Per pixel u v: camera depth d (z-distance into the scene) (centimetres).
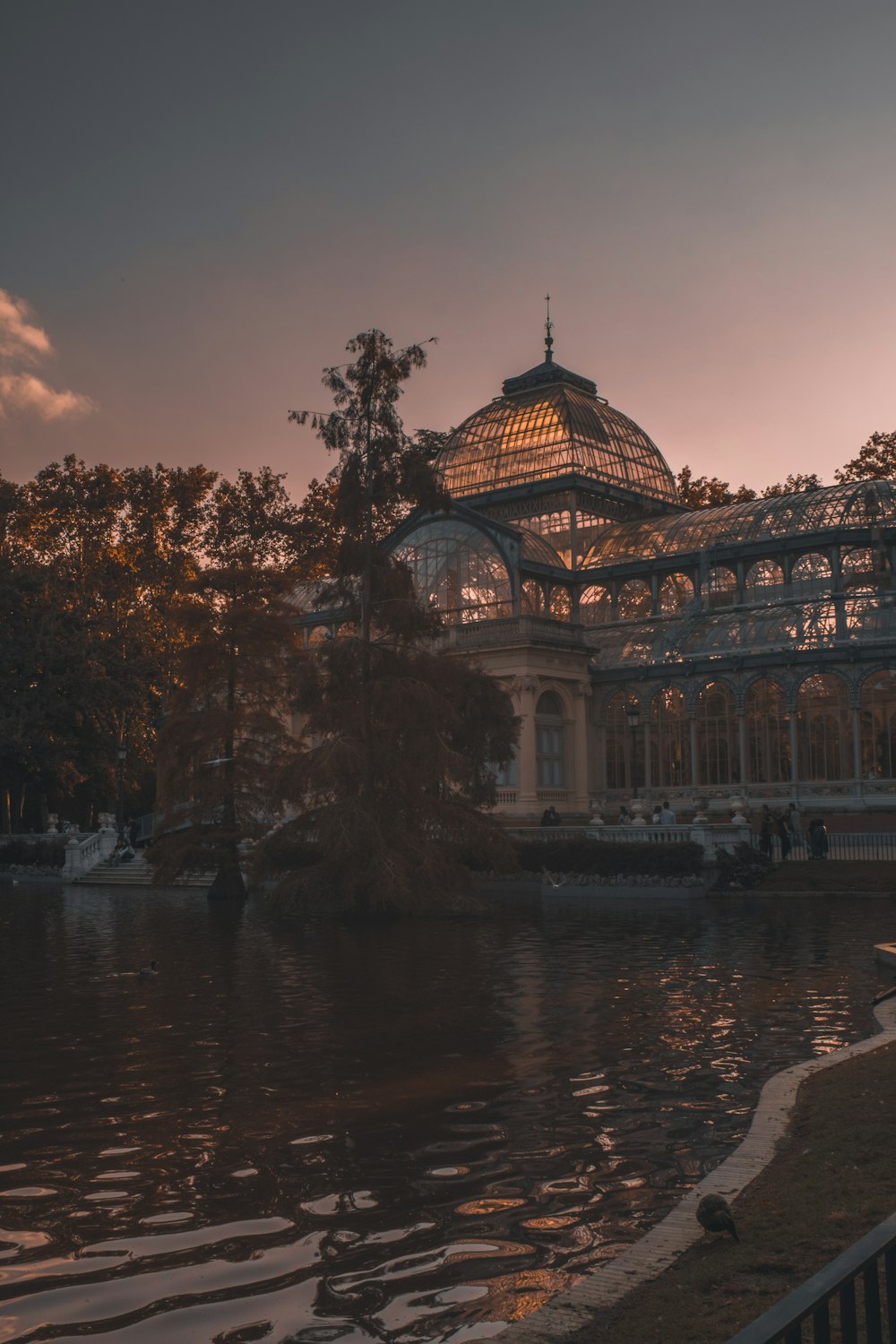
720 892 4591
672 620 6906
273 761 4931
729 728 6188
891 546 6575
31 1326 848
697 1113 1393
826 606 6209
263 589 5112
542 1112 1410
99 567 8588
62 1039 1928
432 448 4612
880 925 3488
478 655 6456
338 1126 1366
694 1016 2016
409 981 2488
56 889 6159
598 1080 1567
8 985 2562
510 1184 1145
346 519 4334
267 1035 1927
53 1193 1149
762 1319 464
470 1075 1608
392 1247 985
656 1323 759
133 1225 1054
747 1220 933
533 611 6931
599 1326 771
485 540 6750
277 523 9088
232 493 9269
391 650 4231
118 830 7025
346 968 2725
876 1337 524
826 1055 1634
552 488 7719
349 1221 1049
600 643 7044
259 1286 911
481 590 6750
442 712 4006
